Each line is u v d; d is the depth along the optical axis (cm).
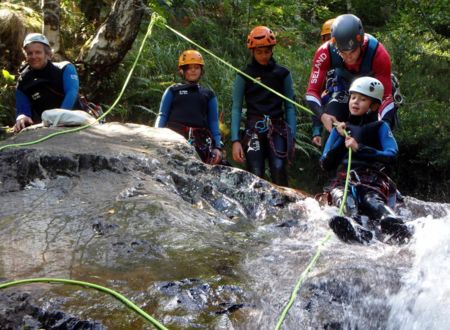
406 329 229
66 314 209
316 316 225
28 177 366
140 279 240
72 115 488
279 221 352
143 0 753
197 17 1016
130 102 820
